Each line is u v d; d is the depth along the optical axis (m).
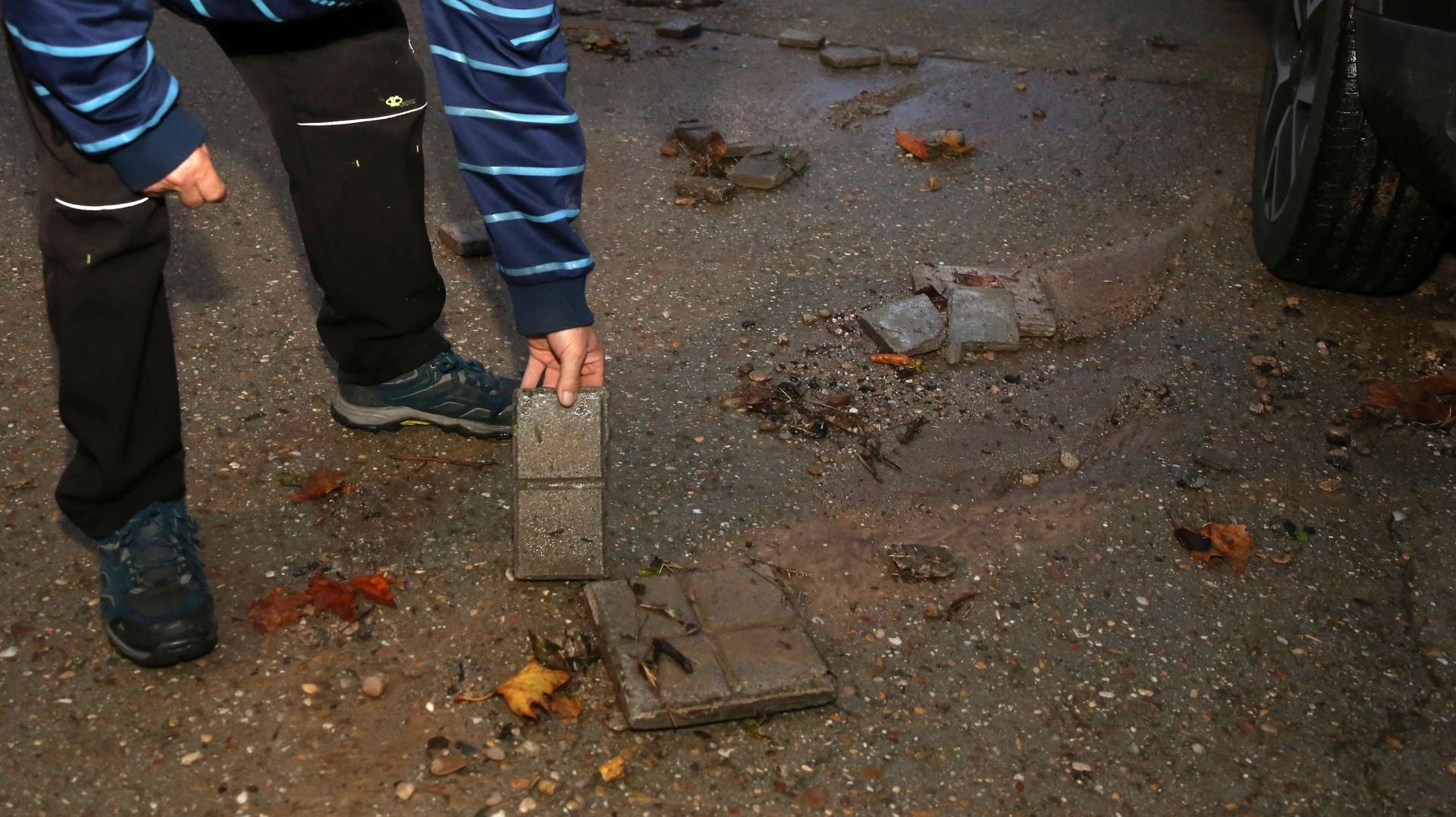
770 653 2.19
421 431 2.85
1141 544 2.61
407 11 5.59
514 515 2.36
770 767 2.04
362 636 2.27
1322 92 3.18
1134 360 3.25
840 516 2.65
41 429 2.79
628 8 5.86
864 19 5.75
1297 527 2.67
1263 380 3.18
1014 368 3.21
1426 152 2.80
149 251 1.94
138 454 2.09
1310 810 2.02
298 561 2.44
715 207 4.01
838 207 4.03
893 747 2.10
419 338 2.69
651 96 4.86
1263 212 3.71
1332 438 2.96
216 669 2.18
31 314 3.22
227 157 4.15
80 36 1.64
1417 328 3.43
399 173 2.41
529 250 2.01
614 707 2.15
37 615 2.28
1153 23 5.71
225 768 2.00
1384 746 2.15
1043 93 4.94
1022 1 6.00
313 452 2.76
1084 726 2.16
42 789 1.94
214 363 3.06
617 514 2.60
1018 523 2.65
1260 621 2.41
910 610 2.40
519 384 2.84
